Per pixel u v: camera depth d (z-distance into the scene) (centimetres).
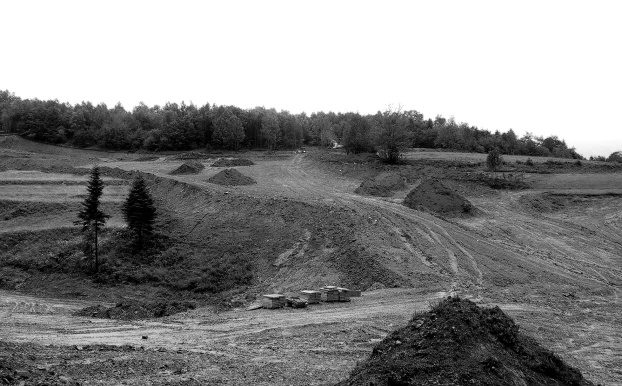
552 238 4328
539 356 1159
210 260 3922
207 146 11094
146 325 2223
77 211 5094
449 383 981
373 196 5450
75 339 1919
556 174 6412
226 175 6259
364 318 2300
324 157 8050
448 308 1190
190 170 7256
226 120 10881
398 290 2875
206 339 1936
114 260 3947
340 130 12644
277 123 11162
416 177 6269
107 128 11375
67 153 10725
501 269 3369
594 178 6100
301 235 4056
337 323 2206
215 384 1305
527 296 2827
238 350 1747
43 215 4988
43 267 3909
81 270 3869
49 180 6325
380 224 4003
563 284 3209
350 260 3431
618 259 3894
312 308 2559
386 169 6762
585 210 5175
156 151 10975
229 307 2781
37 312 3012
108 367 1402
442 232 4016
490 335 1142
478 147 10475
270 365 1539
